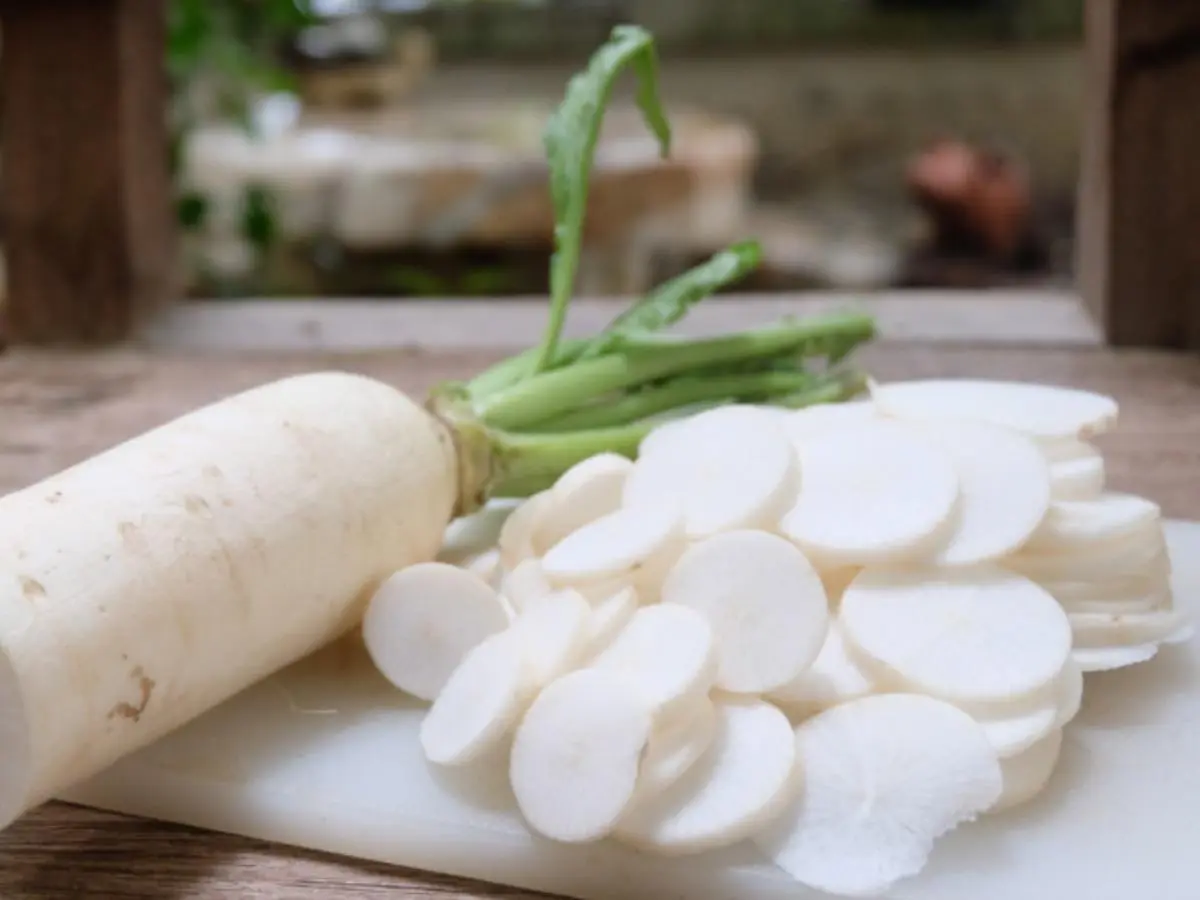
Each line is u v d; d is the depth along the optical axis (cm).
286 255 173
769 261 208
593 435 69
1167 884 51
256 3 162
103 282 113
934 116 308
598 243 177
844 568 58
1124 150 100
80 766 52
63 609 51
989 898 50
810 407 68
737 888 51
